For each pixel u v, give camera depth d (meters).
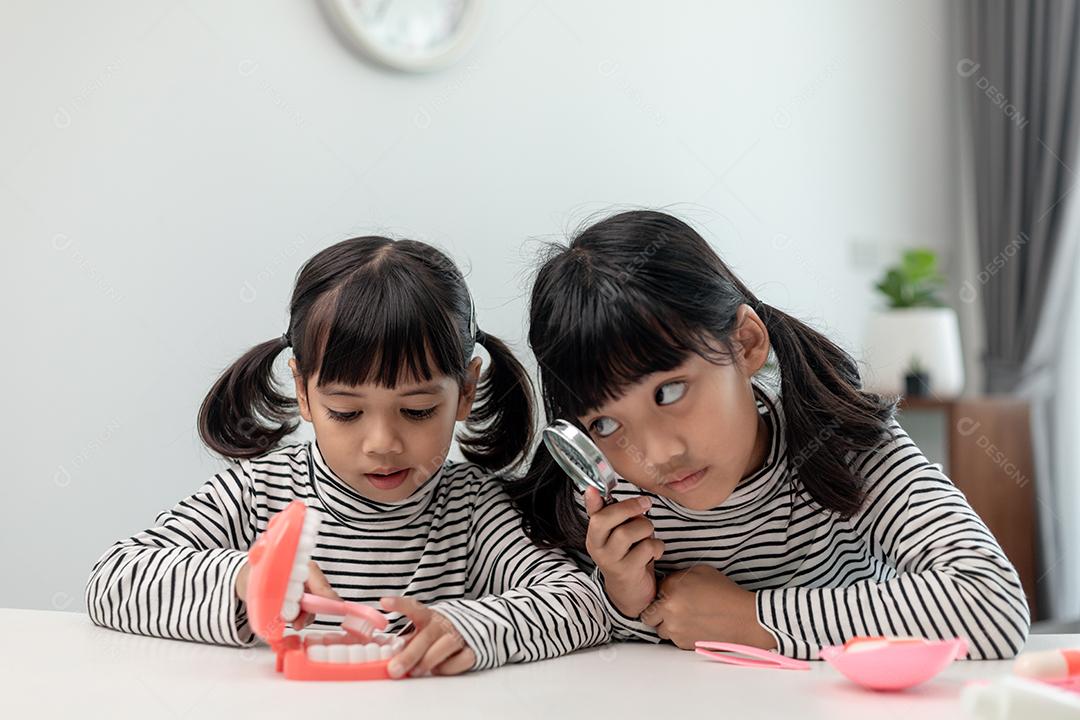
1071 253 2.62
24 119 1.57
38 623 0.90
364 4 1.83
